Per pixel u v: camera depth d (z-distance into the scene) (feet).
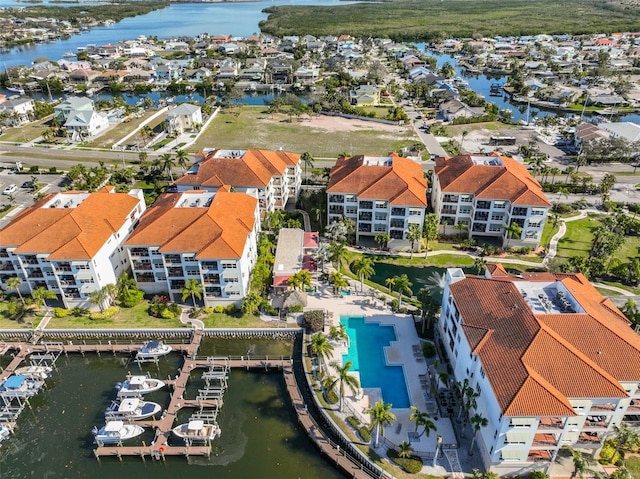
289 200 427.74
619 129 544.62
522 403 171.63
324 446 206.49
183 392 235.61
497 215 346.33
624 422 194.29
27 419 226.79
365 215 347.15
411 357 250.98
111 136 600.80
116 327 275.59
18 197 432.66
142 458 207.72
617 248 321.32
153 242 282.97
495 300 220.02
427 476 190.90
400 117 655.35
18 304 284.61
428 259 340.59
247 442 213.25
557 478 190.39
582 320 201.87
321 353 233.14
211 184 364.17
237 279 278.67
